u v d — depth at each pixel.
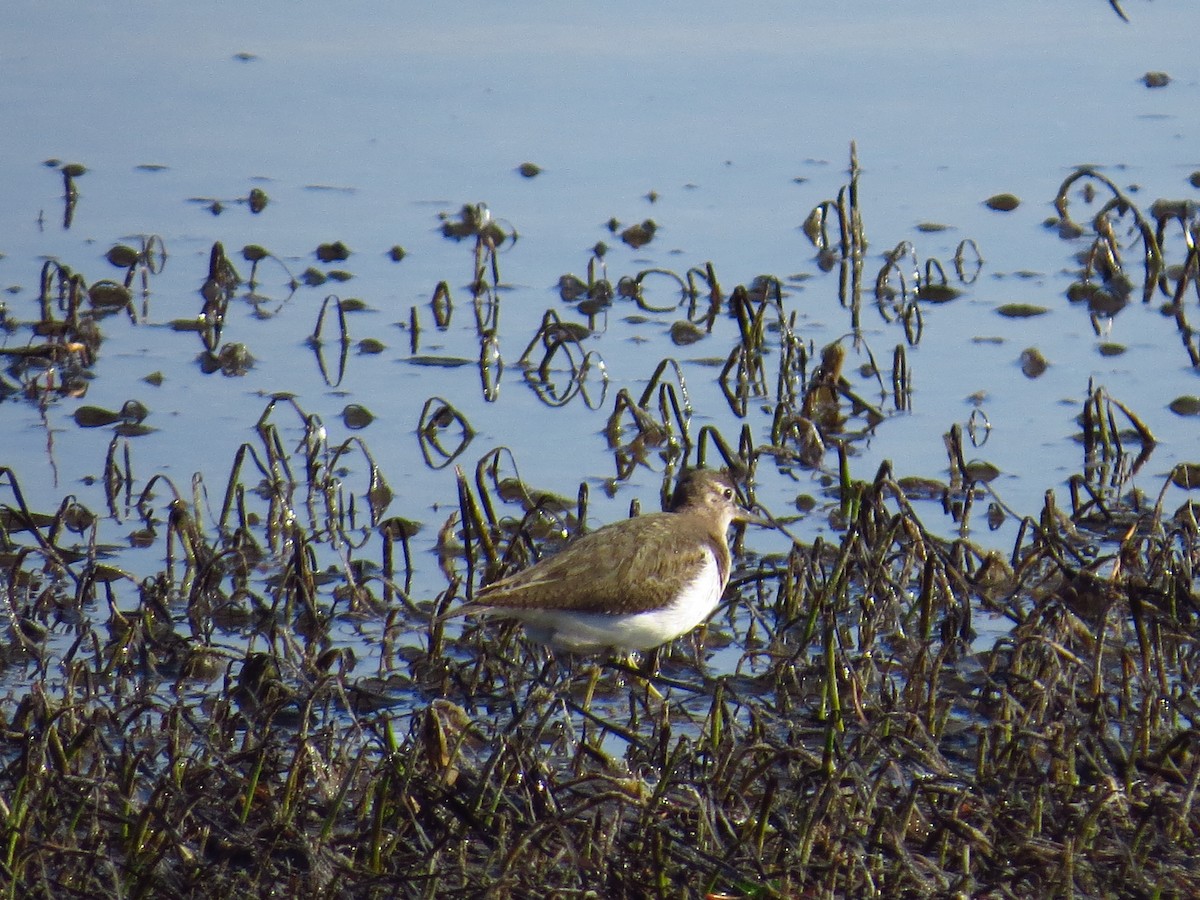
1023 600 12.85
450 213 21.52
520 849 8.34
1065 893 8.58
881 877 8.97
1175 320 18.42
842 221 19.86
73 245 20.50
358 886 8.59
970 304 18.97
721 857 8.84
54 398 17.05
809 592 12.68
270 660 11.41
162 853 9.05
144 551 14.13
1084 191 21.31
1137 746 10.12
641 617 11.81
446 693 11.71
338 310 18.70
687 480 12.87
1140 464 15.27
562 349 18.14
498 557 13.78
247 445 14.38
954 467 14.99
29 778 9.38
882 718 9.62
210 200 21.94
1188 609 12.11
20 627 12.55
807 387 16.70
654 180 22.34
